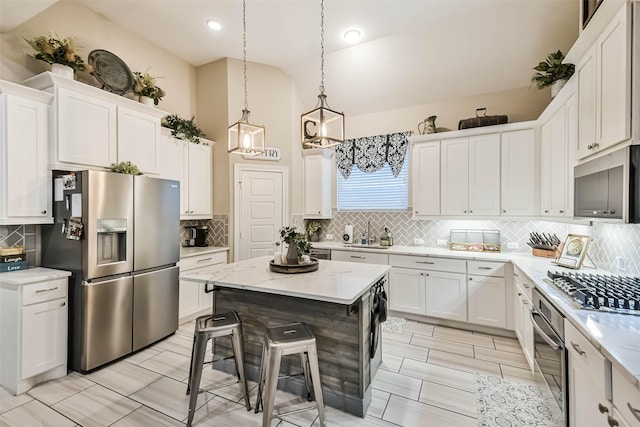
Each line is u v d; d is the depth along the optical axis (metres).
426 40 3.50
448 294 3.45
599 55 1.75
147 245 2.97
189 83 4.35
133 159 3.12
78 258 2.50
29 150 2.41
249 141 2.55
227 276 2.27
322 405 1.82
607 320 1.35
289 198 4.54
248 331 2.42
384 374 2.47
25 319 2.22
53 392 2.23
